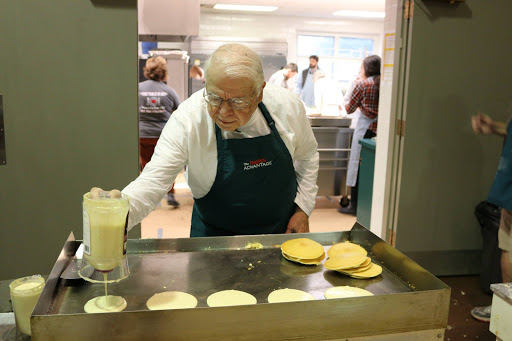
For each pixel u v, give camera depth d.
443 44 2.77
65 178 2.30
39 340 0.86
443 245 3.06
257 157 1.54
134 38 2.22
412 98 2.81
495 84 2.87
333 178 4.89
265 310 0.93
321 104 5.37
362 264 1.26
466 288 2.99
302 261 1.29
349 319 0.98
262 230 1.69
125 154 2.33
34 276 1.17
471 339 2.42
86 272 1.07
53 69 2.18
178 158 1.47
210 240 1.40
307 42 7.82
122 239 0.99
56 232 2.35
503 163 2.41
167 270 1.24
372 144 3.88
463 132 2.91
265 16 7.47
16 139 2.21
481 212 2.89
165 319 0.90
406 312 1.01
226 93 1.20
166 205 4.96
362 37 7.94
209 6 6.58
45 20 2.12
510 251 2.49
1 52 2.11
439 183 2.96
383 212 3.09
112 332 0.89
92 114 2.26
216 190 1.59
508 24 2.81
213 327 0.92
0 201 2.25
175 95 4.84
